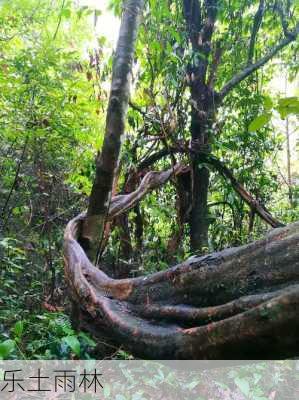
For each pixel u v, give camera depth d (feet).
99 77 18.49
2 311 13.32
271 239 5.90
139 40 17.70
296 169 33.37
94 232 12.69
